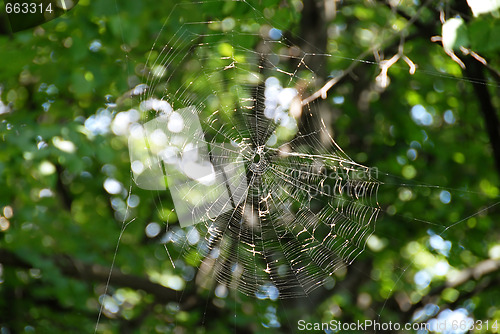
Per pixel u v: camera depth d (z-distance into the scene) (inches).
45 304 269.1
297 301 269.7
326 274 258.1
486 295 306.3
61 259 250.7
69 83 258.1
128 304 282.2
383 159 302.8
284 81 250.4
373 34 283.6
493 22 154.2
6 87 270.7
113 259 255.8
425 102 298.8
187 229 244.5
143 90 242.7
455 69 272.7
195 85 231.1
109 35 231.6
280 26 233.1
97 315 273.9
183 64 239.0
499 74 195.9
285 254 250.7
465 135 310.7
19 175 251.9
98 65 235.0
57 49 239.6
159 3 225.1
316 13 254.1
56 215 265.1
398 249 294.2
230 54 238.5
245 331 262.1
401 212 296.7
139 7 209.5
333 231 255.0
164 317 272.1
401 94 304.0
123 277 250.2
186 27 232.7
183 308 262.7
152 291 253.0
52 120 258.1
